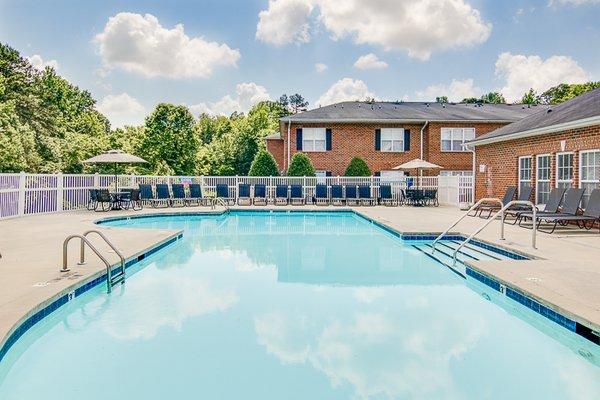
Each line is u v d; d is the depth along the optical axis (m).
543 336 4.81
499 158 16.55
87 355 4.28
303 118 24.31
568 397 3.50
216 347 4.48
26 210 14.44
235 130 57.47
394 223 12.68
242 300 6.11
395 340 4.68
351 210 18.55
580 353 4.36
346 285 6.96
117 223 14.50
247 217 17.56
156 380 3.76
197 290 6.61
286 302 6.01
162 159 42.66
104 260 6.33
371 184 21.39
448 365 4.08
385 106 27.75
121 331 4.90
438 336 4.80
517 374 3.91
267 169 22.39
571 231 10.81
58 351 4.36
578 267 6.47
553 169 13.23
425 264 8.59
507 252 8.34
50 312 4.94
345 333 4.88
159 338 4.70
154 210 17.11
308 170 22.28
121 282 6.93
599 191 10.57
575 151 12.18
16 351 4.18
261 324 5.14
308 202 21.59
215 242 11.26
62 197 16.31
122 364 4.07
